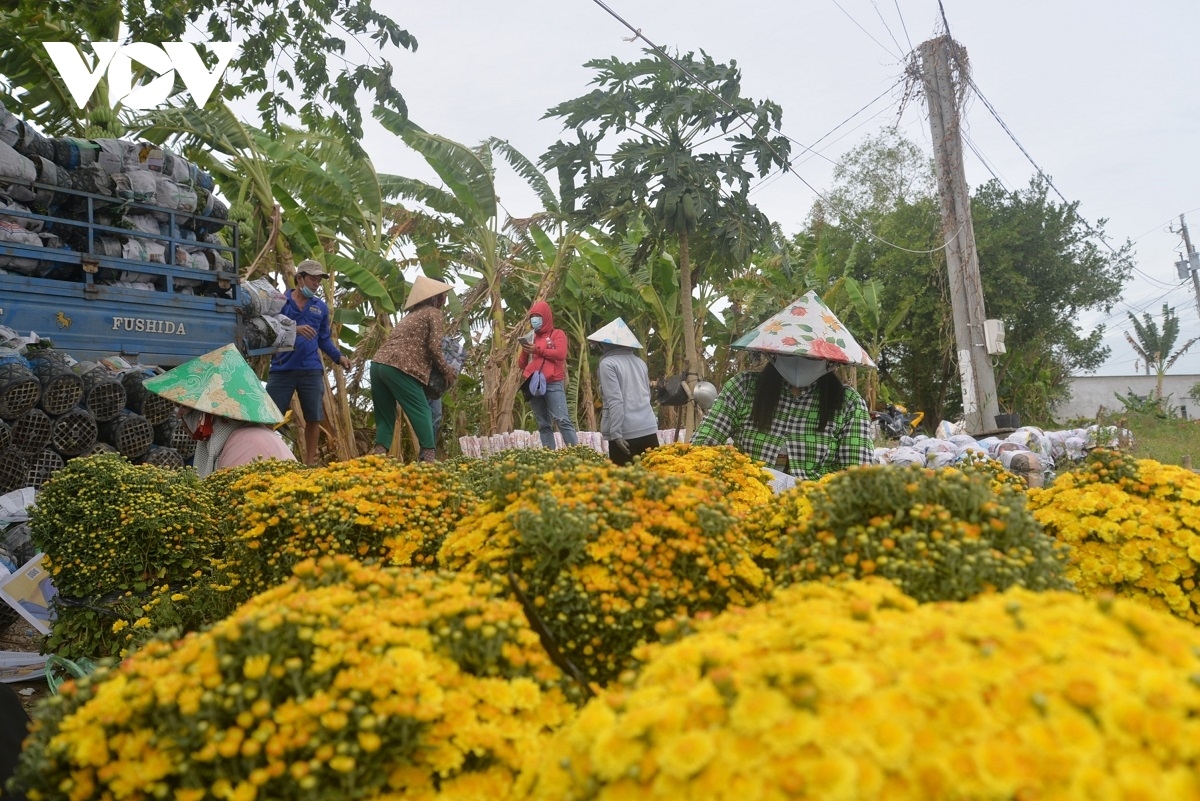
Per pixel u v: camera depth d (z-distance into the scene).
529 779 1.55
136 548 4.29
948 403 27.83
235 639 1.66
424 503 3.35
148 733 1.60
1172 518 2.69
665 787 1.17
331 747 1.53
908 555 2.05
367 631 1.68
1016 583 1.96
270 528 3.41
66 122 10.80
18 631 5.37
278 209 10.61
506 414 13.48
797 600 1.64
